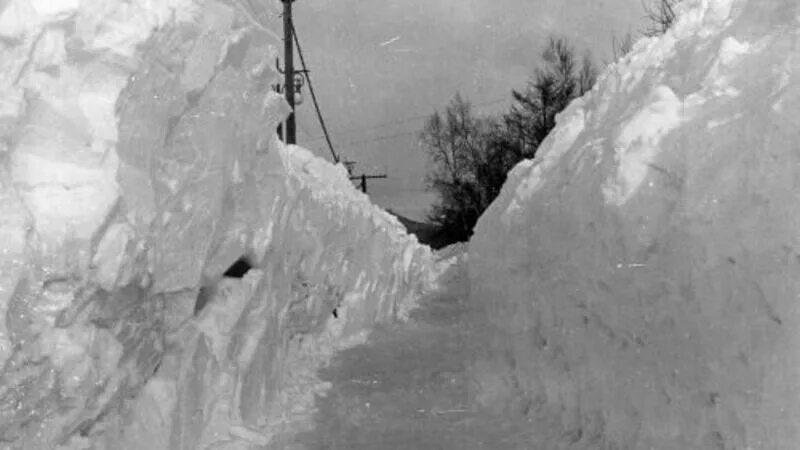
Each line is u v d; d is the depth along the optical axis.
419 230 61.31
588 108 8.41
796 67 4.20
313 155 15.38
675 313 4.48
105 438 4.58
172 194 5.06
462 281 20.89
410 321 15.16
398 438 6.91
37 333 3.70
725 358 3.96
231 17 5.75
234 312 6.54
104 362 4.27
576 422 6.27
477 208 52.97
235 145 6.22
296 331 9.95
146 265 4.60
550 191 7.04
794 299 3.49
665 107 5.24
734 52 5.12
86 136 4.05
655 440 4.79
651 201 4.78
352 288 12.79
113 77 4.27
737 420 3.89
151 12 4.63
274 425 7.14
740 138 4.20
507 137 48.69
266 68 6.69
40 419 3.85
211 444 6.09
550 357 6.88
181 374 5.61
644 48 7.83
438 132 53.91
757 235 3.74
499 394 8.02
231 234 6.37
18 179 3.81
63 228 3.76
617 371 5.41
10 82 3.85
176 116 5.12
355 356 10.97
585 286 5.73
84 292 3.97
